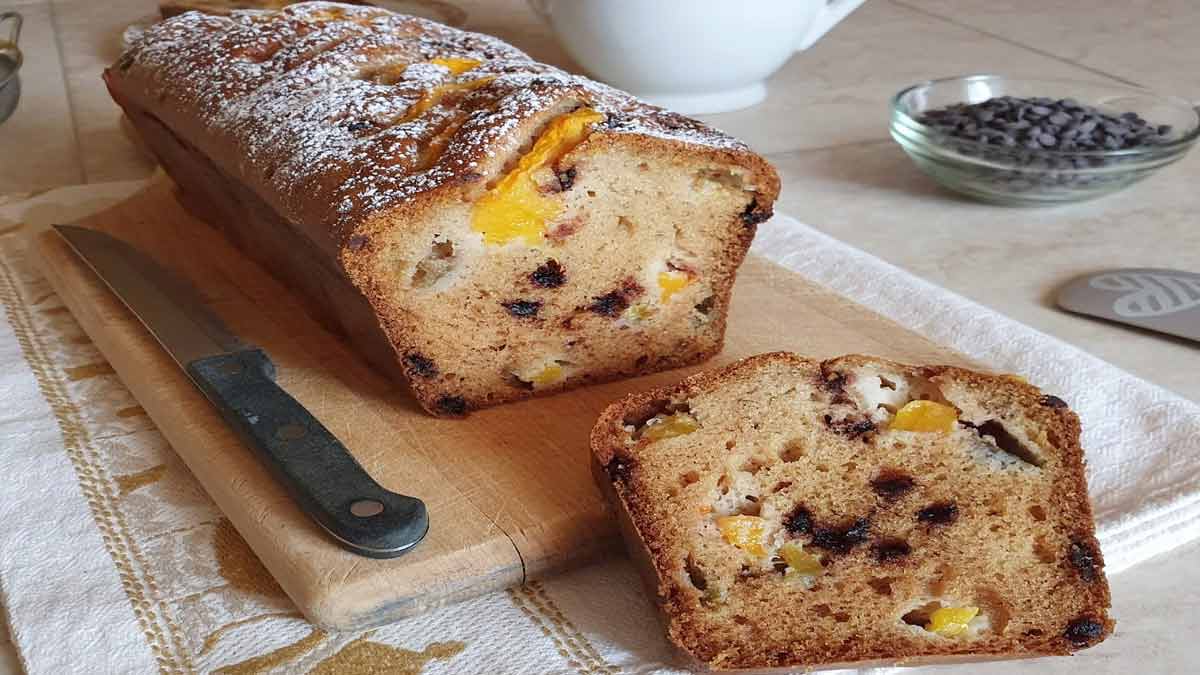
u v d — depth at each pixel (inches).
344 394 20.2
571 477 18.6
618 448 17.8
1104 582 17.1
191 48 23.3
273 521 17.7
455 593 17.5
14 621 17.0
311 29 23.1
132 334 20.7
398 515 17.4
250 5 28.8
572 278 20.1
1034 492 17.6
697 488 17.6
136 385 20.0
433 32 23.4
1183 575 17.9
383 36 22.6
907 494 17.6
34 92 29.8
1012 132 24.9
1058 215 25.4
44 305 22.3
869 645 16.8
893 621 17.0
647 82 28.2
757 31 27.3
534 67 21.5
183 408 19.4
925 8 35.9
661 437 18.0
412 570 17.3
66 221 24.5
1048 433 17.9
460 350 19.9
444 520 17.9
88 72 30.9
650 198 20.0
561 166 19.5
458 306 19.7
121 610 17.2
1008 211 25.5
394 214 19.0
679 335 20.9
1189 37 32.9
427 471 18.8
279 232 21.3
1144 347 21.7
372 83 21.5
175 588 17.5
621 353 20.7
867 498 17.6
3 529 18.1
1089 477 19.0
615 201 19.9
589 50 27.8
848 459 17.9
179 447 19.1
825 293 22.3
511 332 20.0
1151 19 34.4
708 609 17.0
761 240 23.9
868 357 18.3
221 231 23.9
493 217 19.4
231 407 18.8
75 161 27.0
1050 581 17.1
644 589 17.7
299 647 17.0
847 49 32.5
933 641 16.8
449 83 21.2
